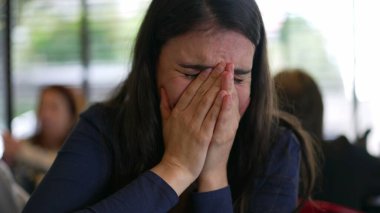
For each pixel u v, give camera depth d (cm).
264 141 93
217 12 79
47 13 369
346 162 211
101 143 87
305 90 189
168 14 82
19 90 365
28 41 368
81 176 84
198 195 84
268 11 333
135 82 89
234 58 80
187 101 83
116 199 78
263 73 92
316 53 348
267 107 93
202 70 81
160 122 89
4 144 222
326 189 208
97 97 358
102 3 365
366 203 227
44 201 81
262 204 91
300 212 99
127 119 89
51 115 264
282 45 345
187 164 83
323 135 202
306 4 345
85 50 372
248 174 92
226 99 81
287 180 92
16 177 216
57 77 373
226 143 84
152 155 89
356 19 344
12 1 354
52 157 225
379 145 340
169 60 82
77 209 82
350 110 353
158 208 79
